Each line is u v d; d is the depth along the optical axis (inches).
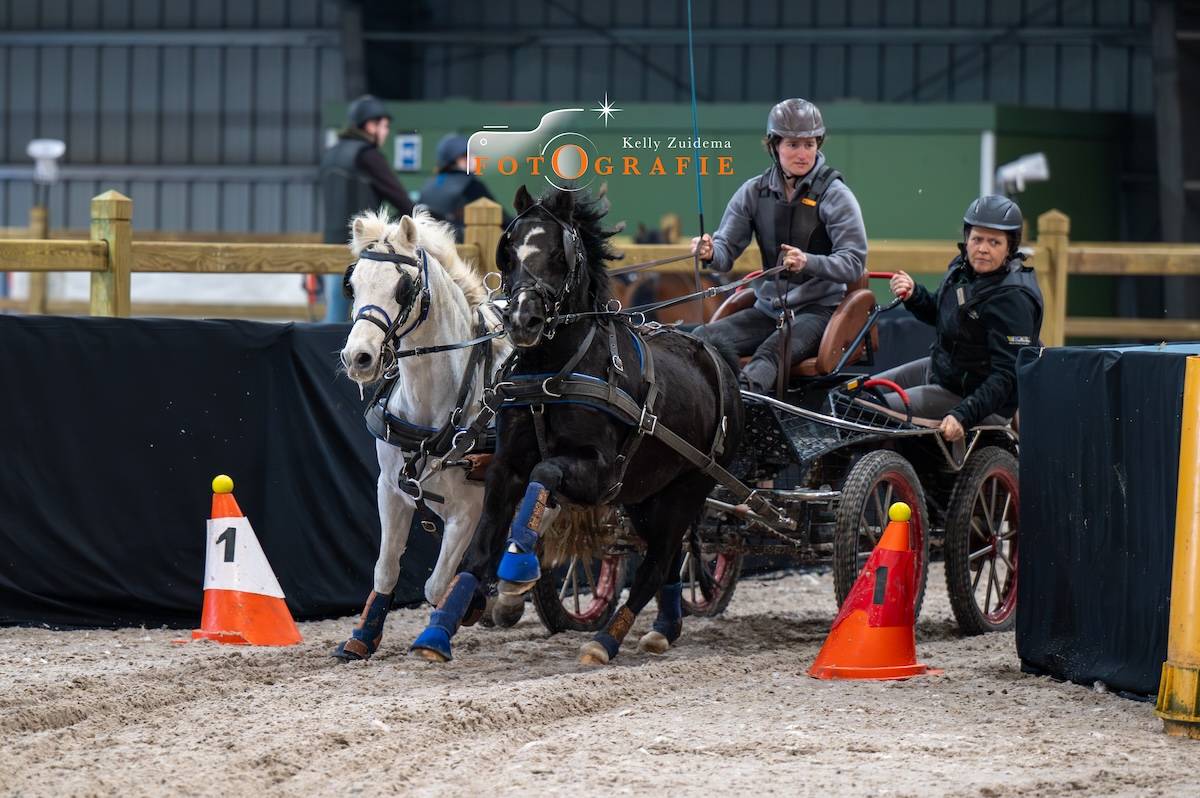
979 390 419.2
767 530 418.0
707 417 386.9
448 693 336.5
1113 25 1325.0
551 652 406.0
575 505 352.5
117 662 382.3
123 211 464.1
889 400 435.5
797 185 429.7
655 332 387.2
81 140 1467.8
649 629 442.6
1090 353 354.6
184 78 1455.5
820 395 435.5
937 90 1368.1
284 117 1444.4
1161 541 335.0
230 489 419.5
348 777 274.5
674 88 1400.1
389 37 1382.9
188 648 402.3
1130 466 343.0
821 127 427.2
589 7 1401.3
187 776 271.1
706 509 425.7
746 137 1085.8
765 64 1389.0
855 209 426.3
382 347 347.6
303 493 460.4
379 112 639.8
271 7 1437.0
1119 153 1302.9
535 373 349.4
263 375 454.3
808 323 430.9
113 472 436.8
